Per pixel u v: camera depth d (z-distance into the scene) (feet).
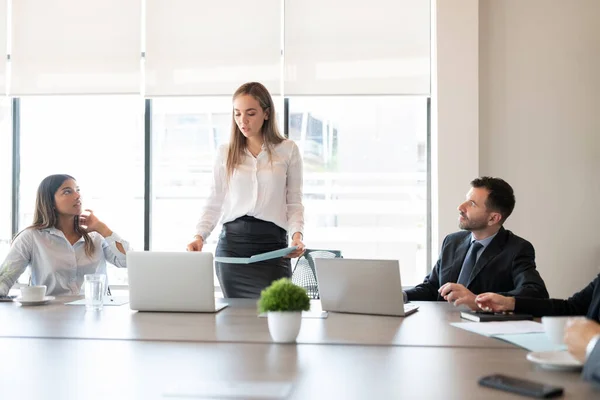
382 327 7.66
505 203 10.20
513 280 9.91
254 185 10.89
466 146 16.15
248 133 10.76
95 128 17.90
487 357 5.99
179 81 17.37
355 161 17.48
